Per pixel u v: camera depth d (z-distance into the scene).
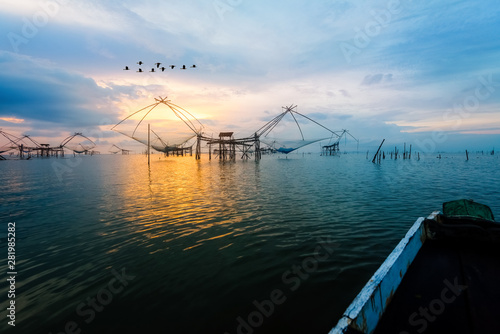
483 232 4.64
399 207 11.59
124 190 17.91
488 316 2.91
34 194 16.31
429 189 16.95
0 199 14.66
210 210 11.52
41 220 10.09
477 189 16.72
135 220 9.97
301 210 11.26
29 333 3.84
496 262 4.13
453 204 6.12
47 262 6.32
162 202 13.49
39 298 4.77
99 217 10.50
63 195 15.88
